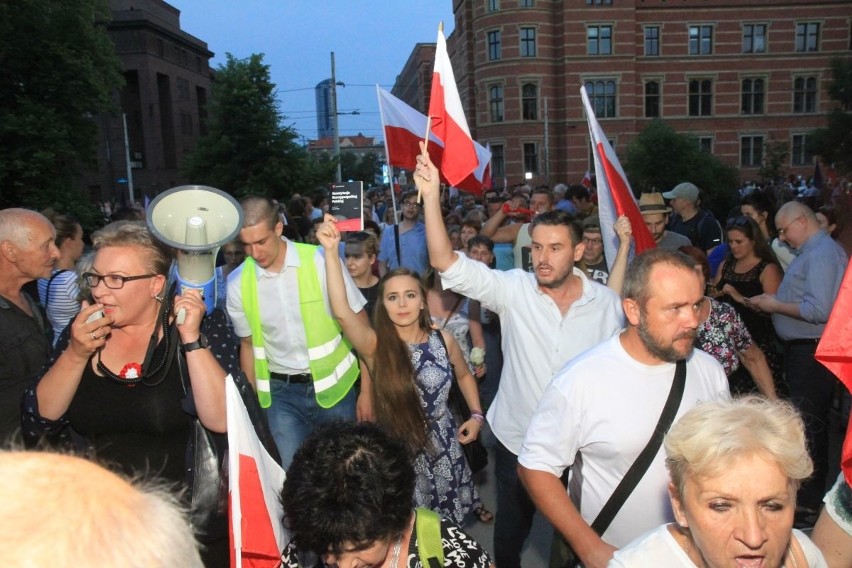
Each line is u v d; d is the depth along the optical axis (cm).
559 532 245
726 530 153
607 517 229
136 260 238
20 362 317
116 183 4828
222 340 256
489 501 472
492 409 338
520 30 4103
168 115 5112
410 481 178
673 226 750
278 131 2812
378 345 343
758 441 149
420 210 765
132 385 244
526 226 722
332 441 176
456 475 351
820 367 411
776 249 562
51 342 371
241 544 194
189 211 243
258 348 389
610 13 4075
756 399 168
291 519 176
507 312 325
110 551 74
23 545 71
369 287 547
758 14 4238
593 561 214
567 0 4062
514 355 322
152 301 247
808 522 400
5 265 329
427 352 351
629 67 4116
